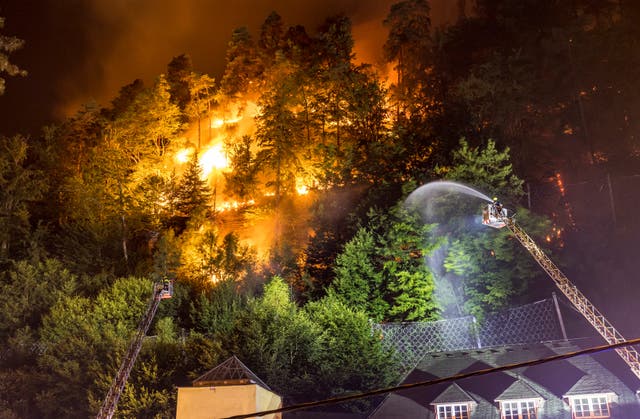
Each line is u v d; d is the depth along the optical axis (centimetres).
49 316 5150
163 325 4703
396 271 4853
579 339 3156
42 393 4056
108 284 6147
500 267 4688
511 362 3108
